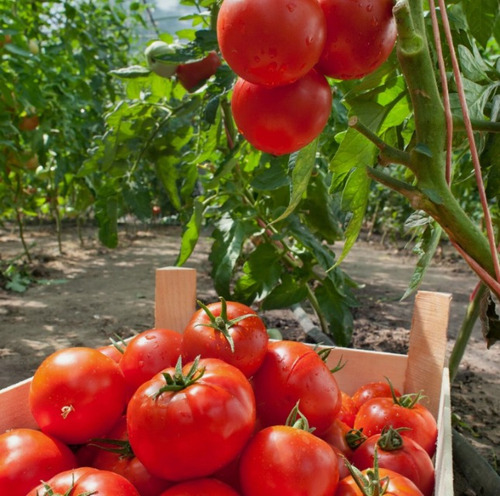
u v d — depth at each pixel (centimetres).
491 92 104
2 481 94
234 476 101
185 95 274
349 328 267
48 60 455
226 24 64
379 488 88
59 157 505
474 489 172
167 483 99
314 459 89
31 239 878
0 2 395
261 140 74
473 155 71
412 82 69
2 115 389
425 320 150
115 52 632
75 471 90
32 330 367
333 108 243
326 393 112
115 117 258
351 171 99
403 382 156
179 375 92
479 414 241
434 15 70
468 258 71
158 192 891
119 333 363
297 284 272
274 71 65
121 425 113
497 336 121
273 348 118
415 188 70
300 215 302
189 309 162
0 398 116
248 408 92
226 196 293
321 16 65
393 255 802
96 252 754
